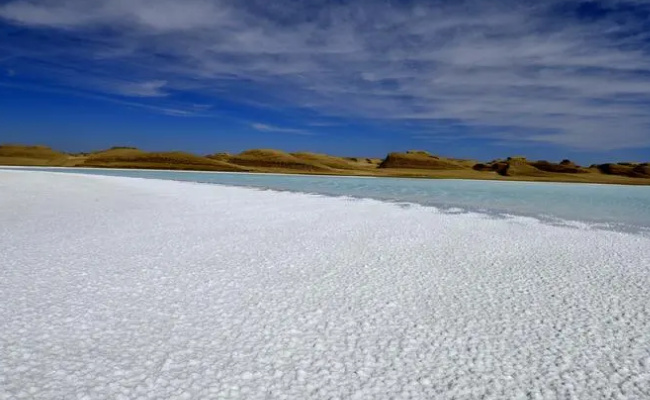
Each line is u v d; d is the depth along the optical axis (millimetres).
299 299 8484
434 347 6625
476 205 27750
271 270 10414
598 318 7793
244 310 7867
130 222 17062
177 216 19094
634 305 8445
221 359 6102
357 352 6418
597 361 6281
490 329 7289
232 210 21766
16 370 5676
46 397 5102
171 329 7012
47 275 9594
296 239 14195
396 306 8219
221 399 5172
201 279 9586
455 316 7801
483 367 6070
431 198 33156
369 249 12883
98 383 5426
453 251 12812
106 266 10445
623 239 15320
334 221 18438
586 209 26375
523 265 11320
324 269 10578
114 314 7539
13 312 7504
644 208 27594
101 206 22312
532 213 23484
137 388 5336
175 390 5324
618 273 10641
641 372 5996
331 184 54375
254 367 5914
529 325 7465
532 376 5867
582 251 13117
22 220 16922
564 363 6211
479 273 10484
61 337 6637
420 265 11133
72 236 13906
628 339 6977
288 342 6672
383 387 5523
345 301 8430
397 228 16812
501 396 5398
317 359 6188
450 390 5496
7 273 9656
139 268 10336
